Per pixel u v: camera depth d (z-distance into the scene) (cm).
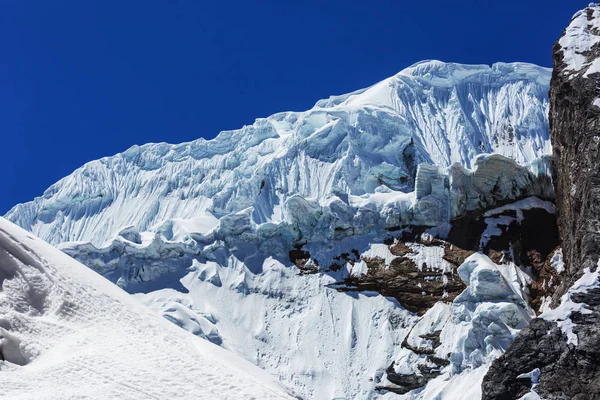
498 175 13362
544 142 17575
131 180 18912
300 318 13138
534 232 12775
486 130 17950
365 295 13238
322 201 14738
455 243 13238
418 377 11700
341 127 16725
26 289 5662
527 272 12281
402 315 12775
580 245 9512
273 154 17162
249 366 6175
